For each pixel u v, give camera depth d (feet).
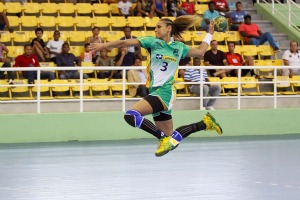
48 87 73.87
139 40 36.01
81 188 43.27
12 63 77.15
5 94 74.90
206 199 39.65
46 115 69.67
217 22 37.83
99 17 86.33
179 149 63.98
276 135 76.54
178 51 36.47
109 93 77.30
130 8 88.94
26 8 85.66
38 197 40.27
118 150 62.85
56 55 78.13
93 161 55.67
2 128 68.74
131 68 70.28
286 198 40.01
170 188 43.27
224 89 80.33
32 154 60.08
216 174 49.08
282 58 85.40
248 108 77.71
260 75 83.87
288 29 93.30
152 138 72.95
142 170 50.90
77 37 82.69
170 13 90.38
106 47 35.47
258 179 46.91
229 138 73.67
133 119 35.40
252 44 88.12
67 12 87.35
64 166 52.90
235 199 39.70
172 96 36.17
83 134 70.79
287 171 50.65
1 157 58.18
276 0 96.68
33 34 81.66
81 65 77.71
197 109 75.61
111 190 42.52
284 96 77.97
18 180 46.50
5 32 80.79
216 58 81.25
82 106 70.79
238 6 92.22
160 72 36.11
